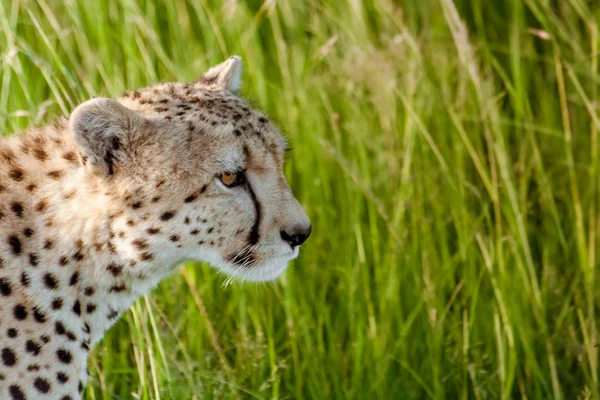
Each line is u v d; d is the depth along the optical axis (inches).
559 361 471.8
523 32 590.2
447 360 459.5
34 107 433.4
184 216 345.7
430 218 493.0
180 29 517.7
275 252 361.4
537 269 502.9
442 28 591.8
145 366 413.1
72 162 339.9
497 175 515.5
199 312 451.2
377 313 467.8
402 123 523.5
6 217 335.6
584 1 581.9
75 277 342.3
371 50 518.3
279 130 376.5
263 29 571.8
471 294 469.4
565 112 524.1
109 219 339.6
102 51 489.1
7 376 330.3
